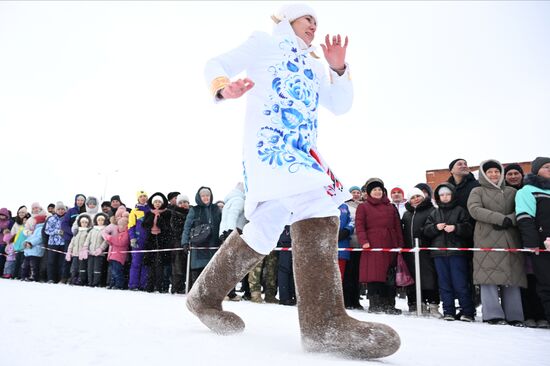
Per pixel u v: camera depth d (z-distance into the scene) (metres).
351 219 6.00
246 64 2.00
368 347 1.64
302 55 2.09
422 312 5.00
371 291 5.14
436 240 4.70
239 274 2.16
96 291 6.03
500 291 4.75
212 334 2.05
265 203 1.92
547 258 3.97
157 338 1.86
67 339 1.75
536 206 4.09
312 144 2.02
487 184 4.50
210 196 6.45
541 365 1.74
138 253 7.24
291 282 5.54
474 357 1.89
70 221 9.27
